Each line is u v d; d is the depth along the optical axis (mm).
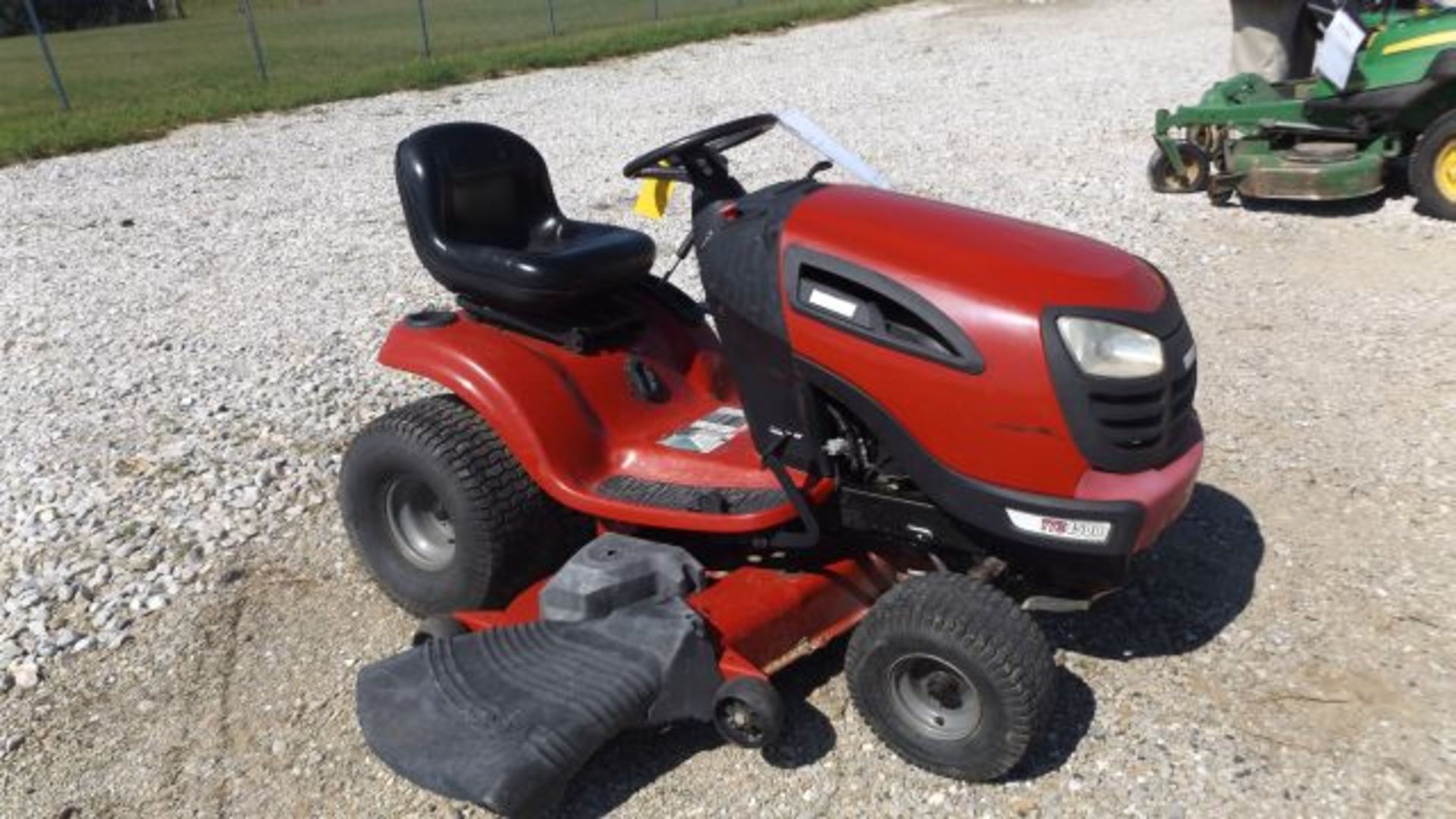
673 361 3824
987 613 2791
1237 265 6605
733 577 3324
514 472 3582
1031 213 7715
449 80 15375
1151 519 2801
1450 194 7000
